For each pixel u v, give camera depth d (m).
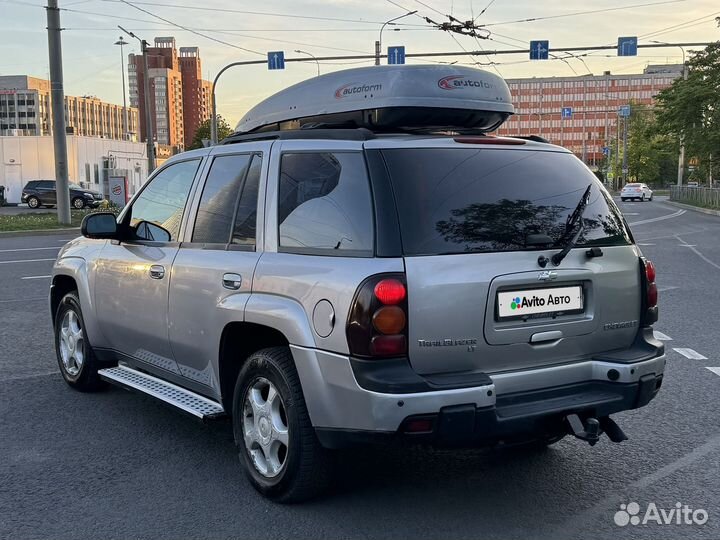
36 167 46.94
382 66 4.38
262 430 4.11
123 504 4.08
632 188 60.91
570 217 4.00
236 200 4.46
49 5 24.69
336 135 3.97
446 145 3.88
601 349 4.09
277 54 30.80
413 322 3.47
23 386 6.45
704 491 4.27
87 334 5.94
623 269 4.13
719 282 12.66
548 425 3.74
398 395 3.38
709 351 7.63
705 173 52.09
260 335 4.21
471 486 4.34
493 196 3.82
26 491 4.26
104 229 5.32
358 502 4.10
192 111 114.56
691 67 42.06
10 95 126.50
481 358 3.64
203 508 4.02
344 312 3.51
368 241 3.57
